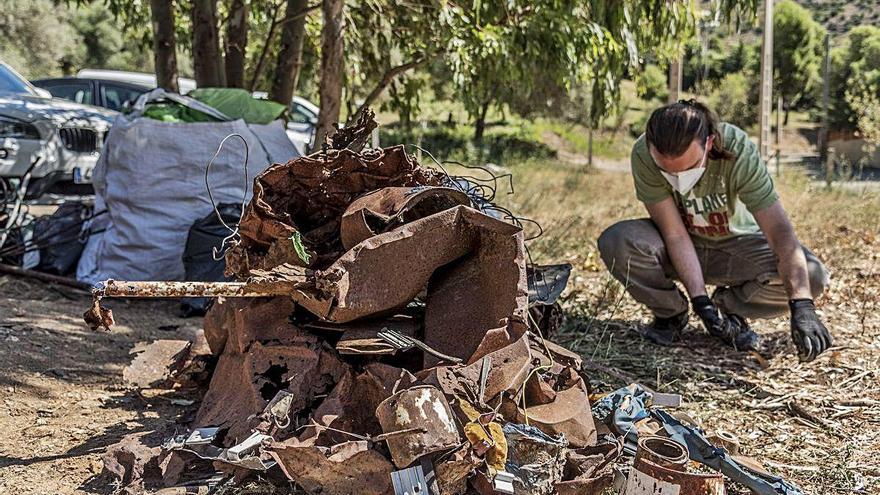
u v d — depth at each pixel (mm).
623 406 3268
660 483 2652
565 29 7238
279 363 3225
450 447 2719
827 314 5828
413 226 3045
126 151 5598
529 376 3127
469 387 2893
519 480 2803
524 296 3039
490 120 33812
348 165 3447
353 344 3039
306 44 10492
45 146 9047
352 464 2768
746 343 4945
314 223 3557
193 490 2967
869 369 4680
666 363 4781
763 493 2992
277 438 2979
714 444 3287
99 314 2879
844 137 29219
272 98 8438
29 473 3143
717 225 4973
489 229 3107
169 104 5996
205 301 5426
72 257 6043
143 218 5598
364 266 3010
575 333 5301
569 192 13055
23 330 4680
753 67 38812
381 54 9547
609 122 35469
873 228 9195
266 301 3383
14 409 3697
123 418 3658
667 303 5121
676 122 4418
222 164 5664
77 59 32094
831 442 3770
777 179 14305
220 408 3314
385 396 2920
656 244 5055
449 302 3217
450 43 7129
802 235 8594
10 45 27562
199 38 7766
